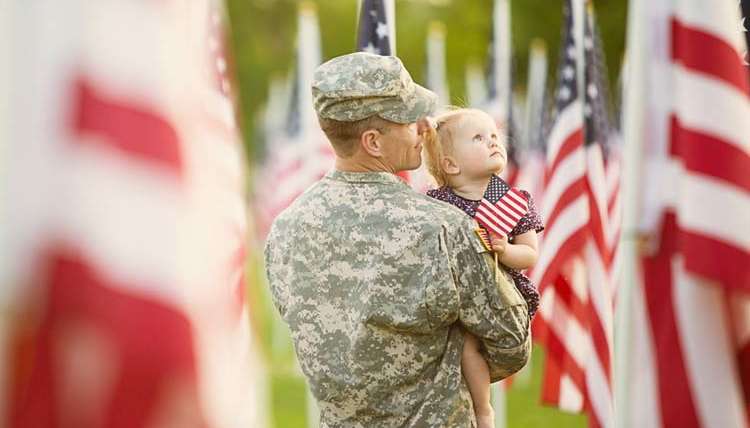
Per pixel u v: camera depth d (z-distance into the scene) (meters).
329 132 12.02
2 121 6.56
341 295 11.75
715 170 11.86
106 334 6.36
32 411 6.46
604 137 25.78
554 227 21.42
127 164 6.50
